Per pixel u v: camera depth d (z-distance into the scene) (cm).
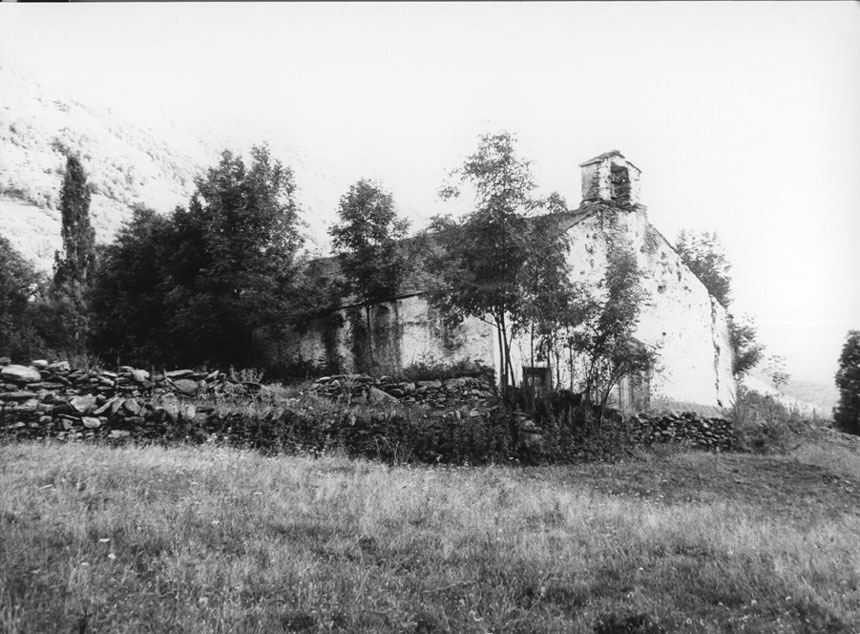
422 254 1656
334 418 1286
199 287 2111
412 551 659
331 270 2409
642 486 1195
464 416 1398
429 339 1964
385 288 2083
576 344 1694
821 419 2708
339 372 2145
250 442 1215
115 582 517
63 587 492
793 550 723
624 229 2222
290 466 1020
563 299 1547
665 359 2283
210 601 502
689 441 1861
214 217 2100
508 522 782
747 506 1048
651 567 656
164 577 532
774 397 2980
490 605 536
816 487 1346
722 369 2542
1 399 1165
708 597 587
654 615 533
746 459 1698
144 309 2241
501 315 1505
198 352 2138
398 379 1855
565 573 622
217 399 1368
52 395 1192
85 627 436
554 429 1484
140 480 841
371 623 493
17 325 2630
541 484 1100
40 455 956
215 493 797
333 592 536
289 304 2186
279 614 490
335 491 849
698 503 1054
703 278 3397
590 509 890
